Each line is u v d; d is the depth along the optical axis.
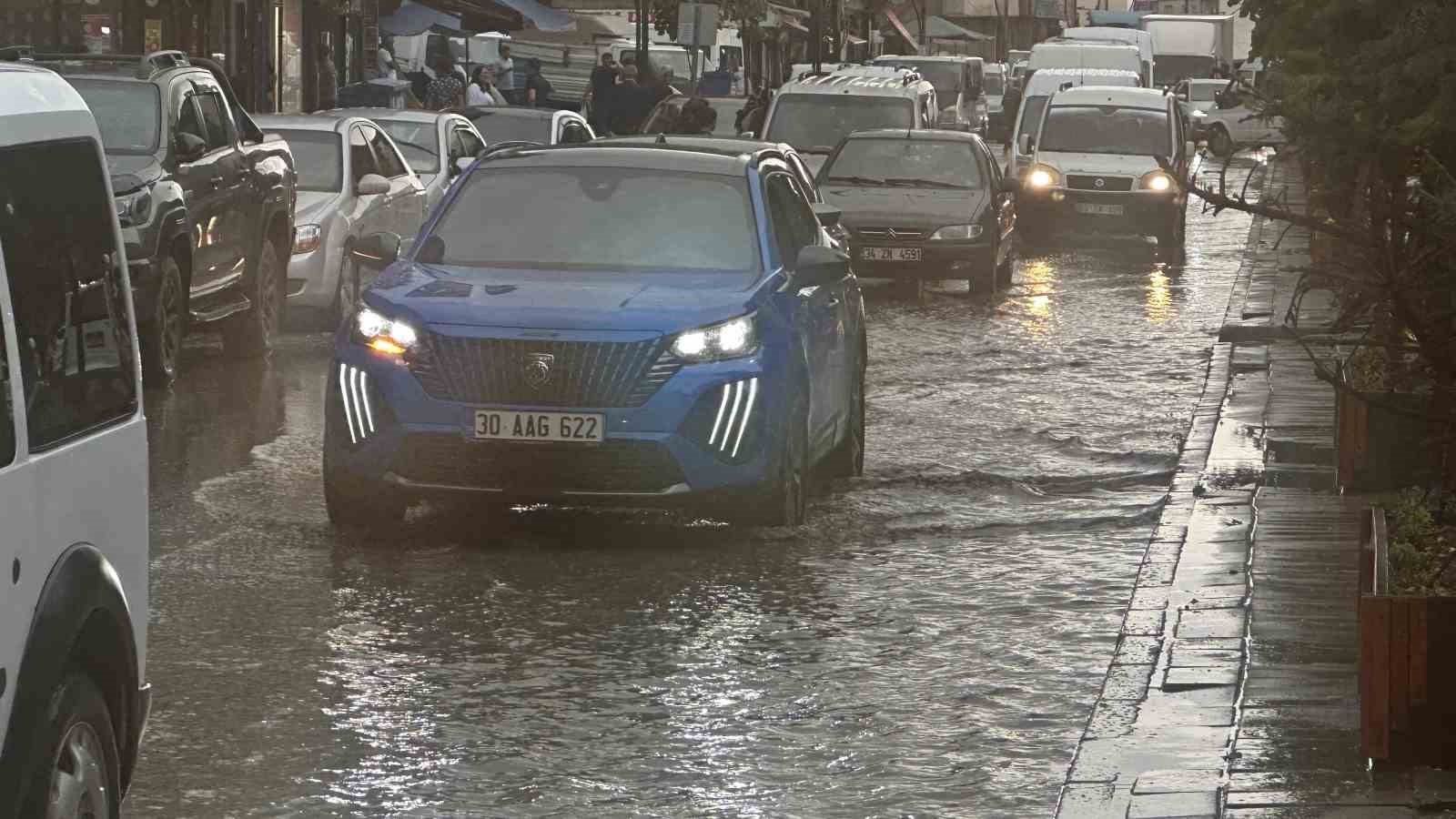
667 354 11.86
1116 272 32.25
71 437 6.05
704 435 11.88
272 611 10.33
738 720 8.61
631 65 43.53
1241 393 17.89
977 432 16.19
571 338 11.83
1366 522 9.37
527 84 49.69
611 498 11.84
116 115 18.66
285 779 7.80
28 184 5.98
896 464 14.73
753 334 12.08
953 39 102.44
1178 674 9.02
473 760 8.05
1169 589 10.77
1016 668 9.45
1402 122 8.60
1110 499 13.51
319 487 13.55
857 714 8.70
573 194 13.33
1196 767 7.76
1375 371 13.45
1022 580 11.22
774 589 10.93
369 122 24.50
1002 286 30.06
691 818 7.40
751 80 65.56
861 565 11.52
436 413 11.88
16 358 5.69
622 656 9.58
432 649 9.66
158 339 17.86
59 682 5.73
